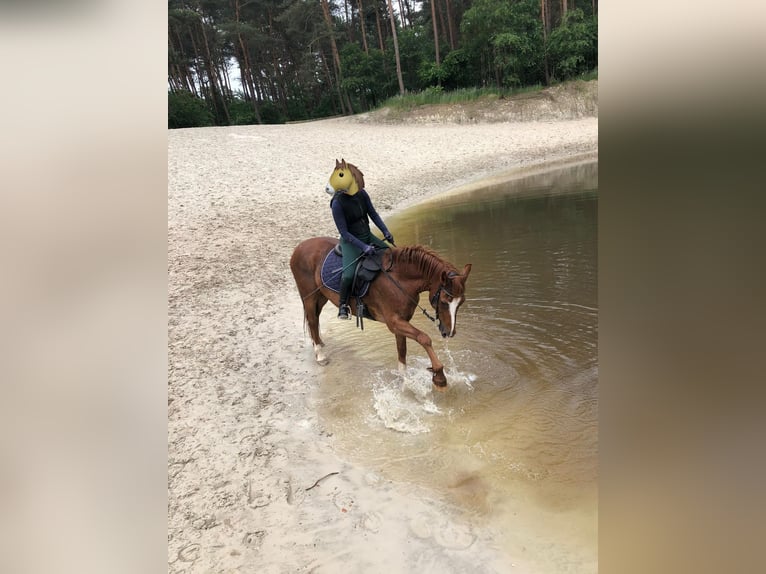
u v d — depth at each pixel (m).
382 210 12.84
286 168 16.12
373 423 4.30
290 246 9.77
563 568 2.80
